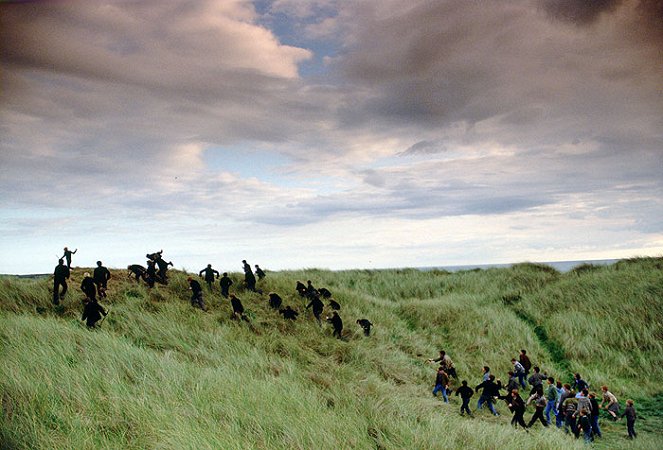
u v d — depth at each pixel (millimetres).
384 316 21906
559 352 19516
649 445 11156
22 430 6145
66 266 14836
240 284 21438
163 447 6258
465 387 13156
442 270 34812
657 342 18453
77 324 12883
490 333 20891
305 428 7758
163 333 13430
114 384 8172
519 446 9180
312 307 20250
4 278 15797
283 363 13102
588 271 28484
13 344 9352
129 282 17984
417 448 8062
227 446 6477
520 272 30562
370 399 10867
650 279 23203
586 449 10500
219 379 9609
